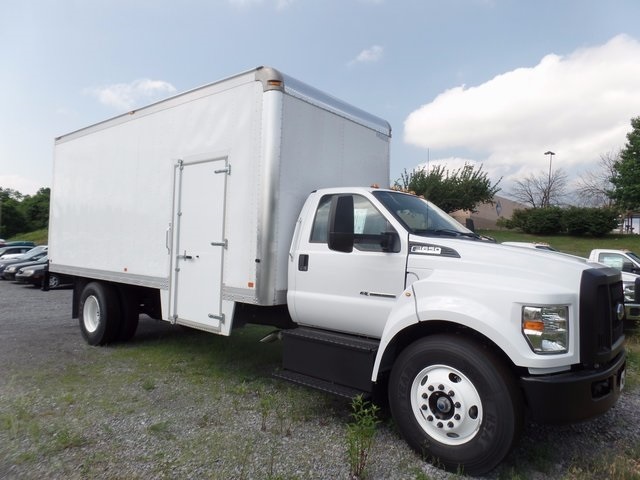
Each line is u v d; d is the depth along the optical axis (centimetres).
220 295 532
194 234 571
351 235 421
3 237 7100
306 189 526
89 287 750
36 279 1680
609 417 470
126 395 506
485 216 4781
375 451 387
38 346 732
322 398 505
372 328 439
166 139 618
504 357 358
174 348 718
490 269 376
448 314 362
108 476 338
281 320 541
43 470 346
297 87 517
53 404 476
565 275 355
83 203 778
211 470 347
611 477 350
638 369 633
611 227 3225
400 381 384
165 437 403
